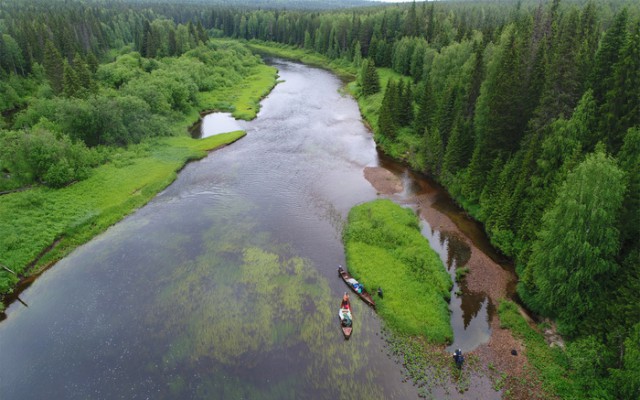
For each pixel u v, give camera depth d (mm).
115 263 51781
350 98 128875
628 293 35938
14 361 38656
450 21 162625
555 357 38156
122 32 198750
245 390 35625
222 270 50094
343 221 61094
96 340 40656
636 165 38781
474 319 43781
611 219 36719
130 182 70312
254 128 101438
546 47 61500
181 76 115750
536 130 54062
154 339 40625
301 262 51656
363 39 172000
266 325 42062
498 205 56156
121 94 93812
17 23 158000
